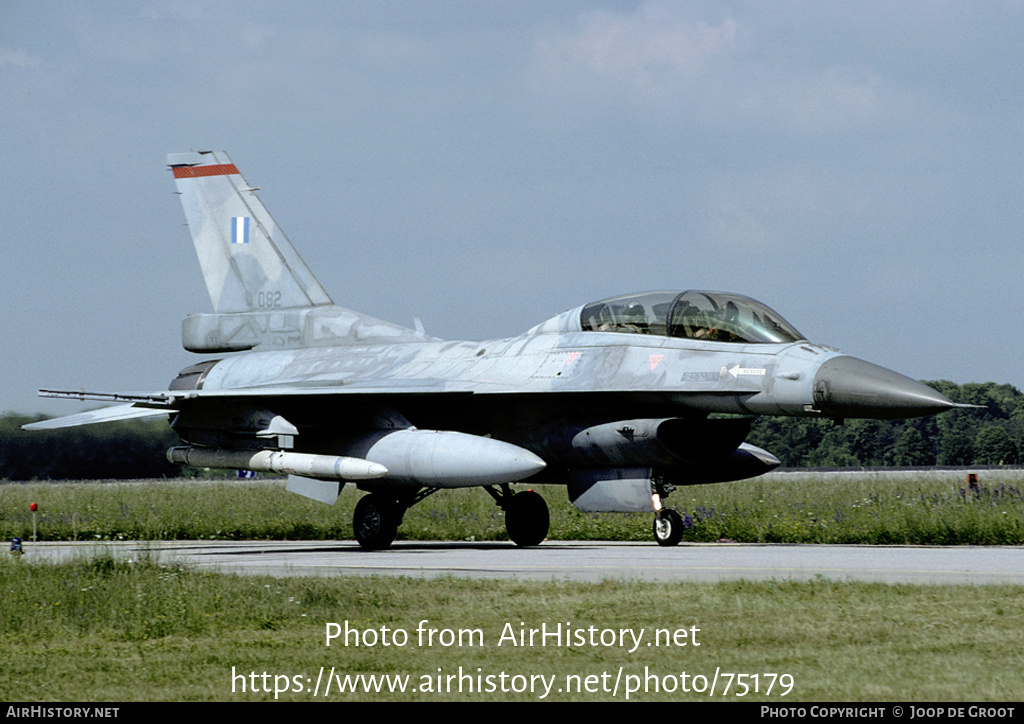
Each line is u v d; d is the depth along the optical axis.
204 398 52.44
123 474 136.50
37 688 21.11
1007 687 19.34
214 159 67.00
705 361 47.09
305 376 60.56
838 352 46.19
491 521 65.19
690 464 48.31
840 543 51.59
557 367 50.78
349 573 36.75
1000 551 43.59
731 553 43.81
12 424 132.75
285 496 93.94
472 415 53.59
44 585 31.59
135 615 27.95
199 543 61.22
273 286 65.25
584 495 50.50
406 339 61.28
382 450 50.53
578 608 27.16
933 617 25.03
